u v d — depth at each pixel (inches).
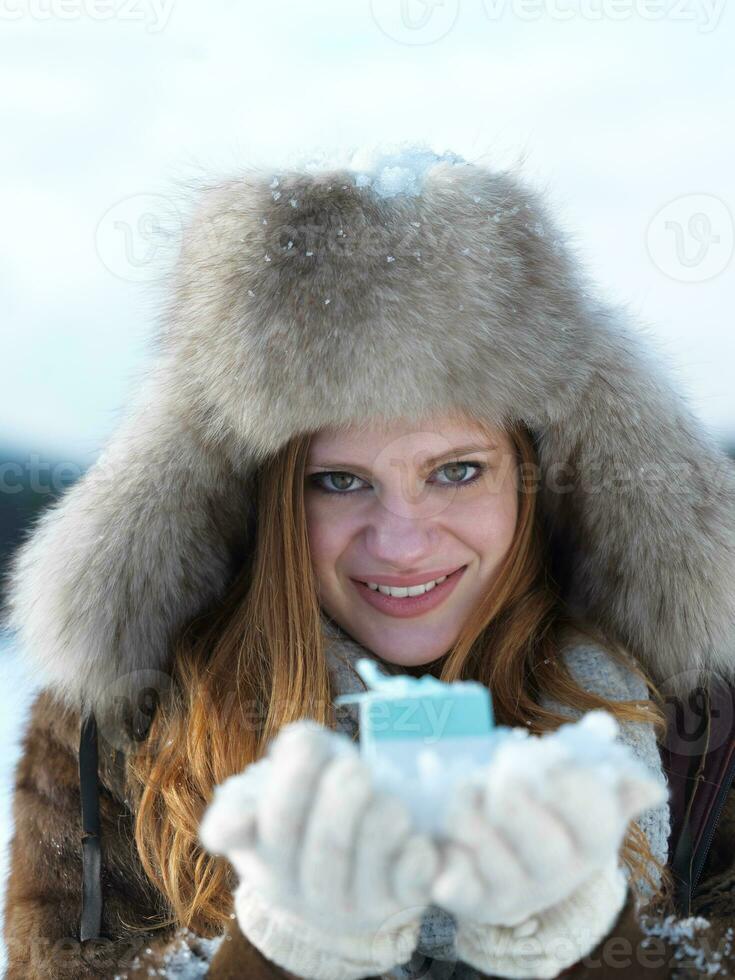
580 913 29.7
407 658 48.6
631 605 48.1
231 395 42.6
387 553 45.4
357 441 44.3
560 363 44.0
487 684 49.5
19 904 47.6
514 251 43.1
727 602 46.5
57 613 46.9
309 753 24.1
